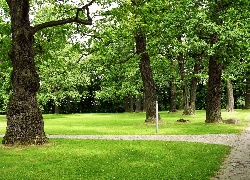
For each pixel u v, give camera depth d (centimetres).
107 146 1555
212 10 2222
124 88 4756
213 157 1250
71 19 1848
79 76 4819
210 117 2766
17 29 1627
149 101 2838
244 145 1571
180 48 2728
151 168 1085
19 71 1623
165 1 2502
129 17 2241
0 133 2380
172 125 2688
